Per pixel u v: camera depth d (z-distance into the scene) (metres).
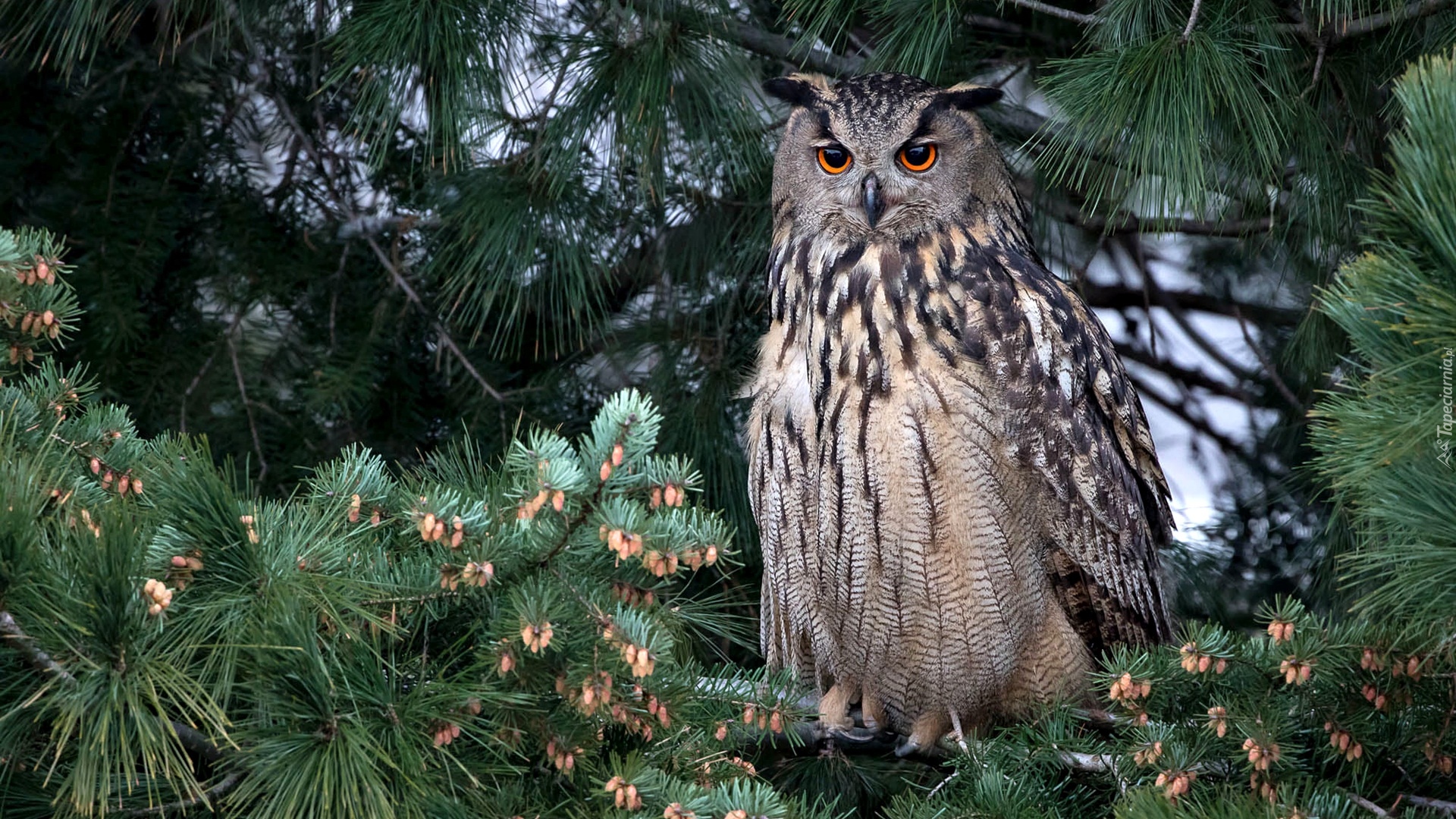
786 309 7.68
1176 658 5.55
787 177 7.84
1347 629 5.28
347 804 4.26
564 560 4.78
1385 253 4.38
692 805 4.46
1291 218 8.17
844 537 7.27
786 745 7.33
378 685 4.52
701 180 8.63
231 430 8.81
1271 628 5.28
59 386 5.63
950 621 7.23
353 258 9.42
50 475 4.95
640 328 9.26
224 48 9.21
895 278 7.26
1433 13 7.17
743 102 8.14
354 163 9.68
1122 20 7.09
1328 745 5.58
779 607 7.93
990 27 9.48
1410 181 4.20
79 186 9.08
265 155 9.84
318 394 8.65
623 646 4.49
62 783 4.58
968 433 7.00
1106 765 5.95
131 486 5.29
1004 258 7.54
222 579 4.50
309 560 4.65
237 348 9.09
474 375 9.02
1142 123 6.76
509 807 4.79
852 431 7.10
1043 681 7.48
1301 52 7.76
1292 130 7.61
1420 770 5.57
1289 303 10.12
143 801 4.65
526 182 8.45
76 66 9.11
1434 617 4.72
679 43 7.98
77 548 4.30
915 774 7.79
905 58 8.07
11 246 5.16
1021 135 8.74
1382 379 4.34
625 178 8.83
